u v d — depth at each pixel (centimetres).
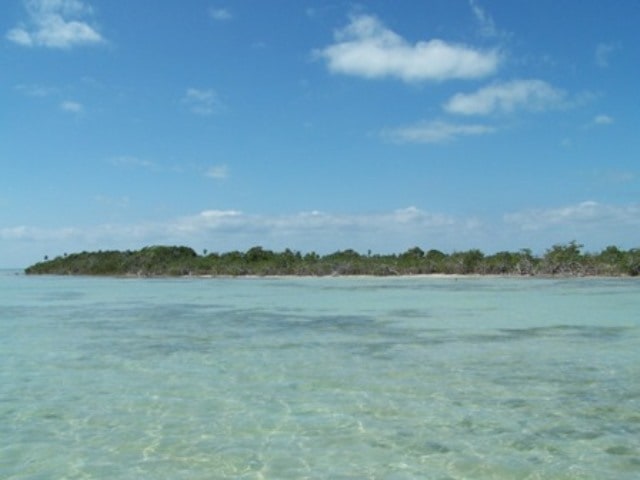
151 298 4409
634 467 898
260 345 2059
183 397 1331
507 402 1262
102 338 2261
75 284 7119
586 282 5931
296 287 5834
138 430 1095
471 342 2081
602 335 2222
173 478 871
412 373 1560
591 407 1217
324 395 1338
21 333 2420
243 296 4541
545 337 2183
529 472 882
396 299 4009
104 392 1381
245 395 1344
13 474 891
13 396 1347
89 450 990
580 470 888
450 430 1078
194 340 2194
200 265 9519
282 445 1009
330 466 913
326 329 2478
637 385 1407
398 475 876
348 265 8631
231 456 959
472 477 866
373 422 1130
